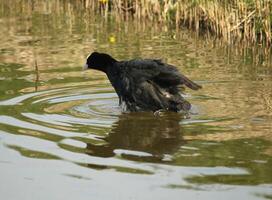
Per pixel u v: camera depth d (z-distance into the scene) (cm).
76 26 2422
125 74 1383
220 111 1320
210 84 1559
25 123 1237
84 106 1377
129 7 2698
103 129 1212
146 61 1371
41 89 1512
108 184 953
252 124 1224
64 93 1478
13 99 1416
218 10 2253
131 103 1368
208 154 1066
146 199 901
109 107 1378
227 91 1490
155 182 956
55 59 1858
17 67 1761
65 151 1088
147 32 2322
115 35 2252
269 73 1681
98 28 2384
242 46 2100
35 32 2292
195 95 1454
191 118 1278
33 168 1018
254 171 990
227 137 1150
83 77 1641
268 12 2102
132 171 1000
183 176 976
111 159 1051
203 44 2119
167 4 2497
